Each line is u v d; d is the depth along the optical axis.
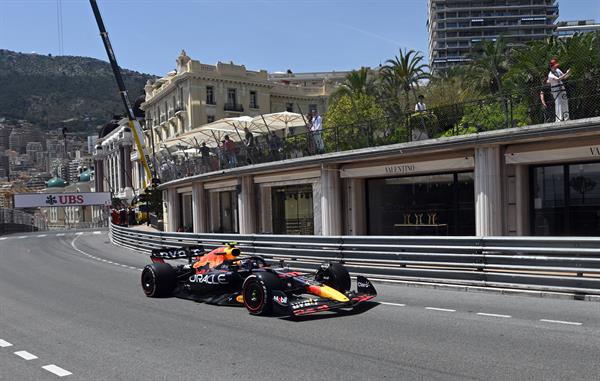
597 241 9.78
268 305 9.34
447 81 38.75
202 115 54.56
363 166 18.78
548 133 13.30
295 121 30.75
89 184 109.50
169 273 11.98
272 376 6.10
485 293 11.08
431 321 8.63
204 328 8.76
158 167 40.47
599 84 13.28
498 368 6.04
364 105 34.47
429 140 15.77
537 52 25.36
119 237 30.64
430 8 137.38
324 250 14.39
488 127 15.24
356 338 7.69
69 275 17.44
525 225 15.55
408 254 12.55
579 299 9.98
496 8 130.88
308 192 22.56
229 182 26.48
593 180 14.62
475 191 15.17
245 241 17.05
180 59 56.69
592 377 5.64
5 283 15.97
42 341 8.34
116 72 48.16
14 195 74.00
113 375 6.42
